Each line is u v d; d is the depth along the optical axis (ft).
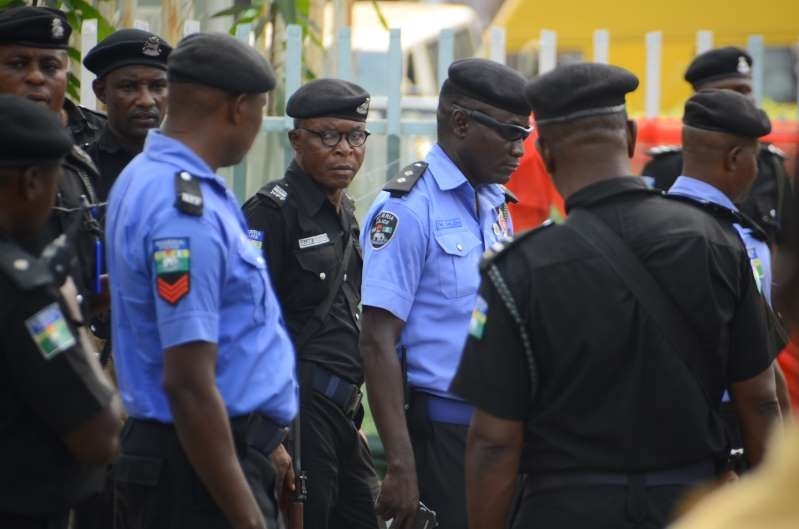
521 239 24.27
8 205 23.80
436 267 33.37
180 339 24.54
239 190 51.44
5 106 23.70
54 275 23.45
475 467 24.35
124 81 36.88
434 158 34.19
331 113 38.34
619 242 23.75
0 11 34.06
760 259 34.32
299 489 36.73
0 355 22.71
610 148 24.41
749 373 25.08
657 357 23.45
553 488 23.99
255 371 26.25
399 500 32.68
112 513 32.99
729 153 34.32
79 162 31.76
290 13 52.21
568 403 23.73
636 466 23.57
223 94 26.03
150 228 25.11
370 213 34.06
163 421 26.05
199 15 59.16
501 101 33.09
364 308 33.35
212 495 25.17
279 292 38.14
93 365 23.53
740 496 10.52
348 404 38.29
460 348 33.30
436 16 91.81
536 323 23.73
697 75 47.96
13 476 23.29
